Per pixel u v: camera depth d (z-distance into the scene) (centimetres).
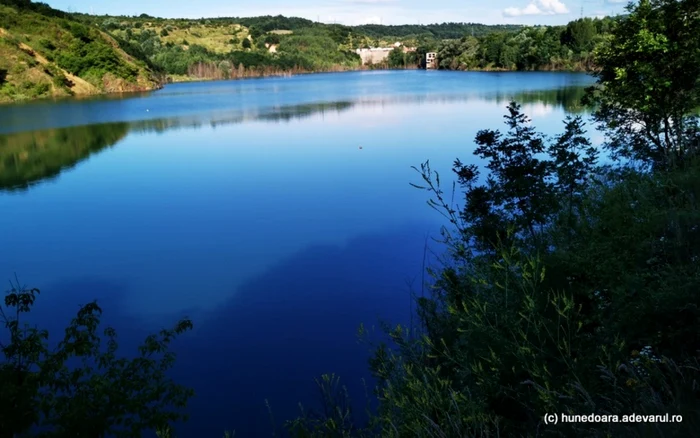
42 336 652
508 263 353
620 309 326
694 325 282
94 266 1432
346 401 632
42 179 2689
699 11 1287
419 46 19650
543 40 11169
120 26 17125
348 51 19575
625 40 1418
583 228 532
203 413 789
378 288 1190
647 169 1148
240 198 2077
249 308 1132
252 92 9294
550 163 859
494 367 318
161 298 1216
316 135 3709
